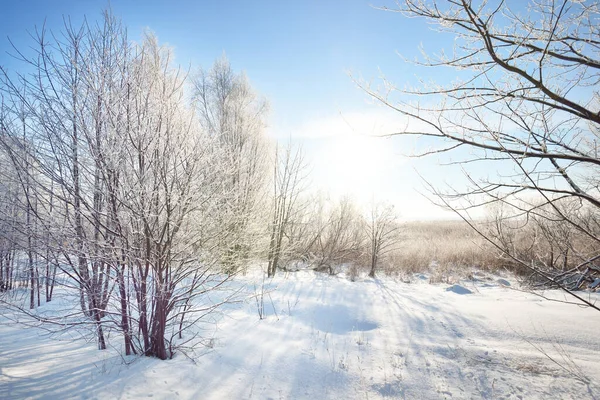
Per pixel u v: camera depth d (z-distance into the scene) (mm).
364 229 14133
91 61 4418
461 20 2654
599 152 3047
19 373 3908
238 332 5531
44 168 4078
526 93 2730
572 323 5387
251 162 10789
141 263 4312
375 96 3068
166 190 4148
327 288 9438
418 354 4609
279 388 3771
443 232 25906
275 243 11492
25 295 7539
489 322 5785
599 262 3334
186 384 3742
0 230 4422
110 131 4164
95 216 4215
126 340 4426
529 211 2582
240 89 12883
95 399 3336
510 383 3701
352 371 4145
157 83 4695
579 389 3479
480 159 2855
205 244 4934
